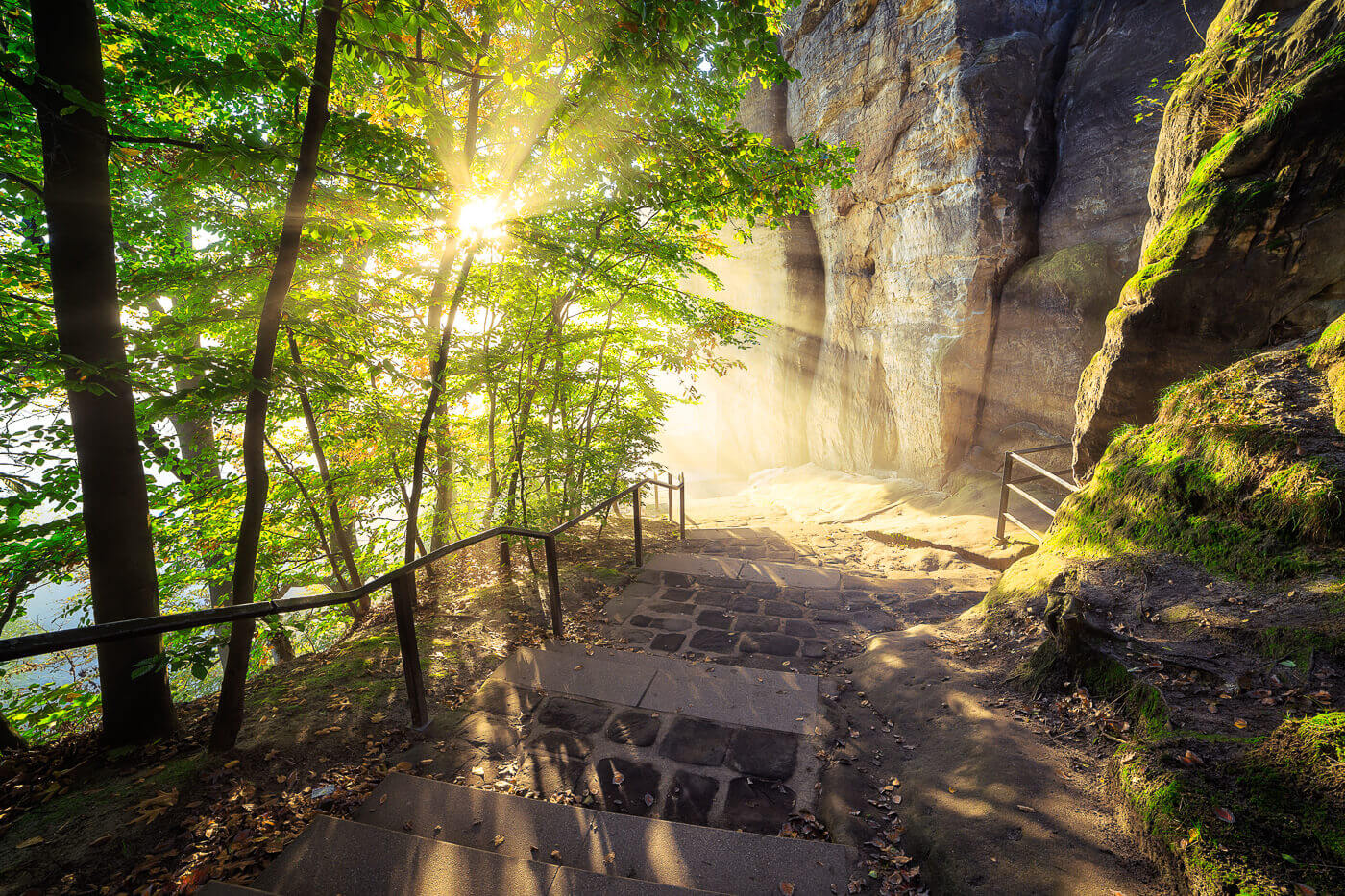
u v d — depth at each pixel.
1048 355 9.21
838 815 2.49
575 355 7.20
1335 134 4.18
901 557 7.44
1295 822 1.80
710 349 7.66
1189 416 4.08
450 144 4.27
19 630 9.72
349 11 3.20
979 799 2.41
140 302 3.69
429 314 5.94
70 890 2.04
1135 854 2.02
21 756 3.09
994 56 9.50
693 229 6.16
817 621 5.00
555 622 4.33
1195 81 5.40
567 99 4.69
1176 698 2.53
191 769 2.71
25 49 3.25
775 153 5.66
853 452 13.70
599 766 2.87
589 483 6.83
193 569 6.32
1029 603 3.84
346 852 2.17
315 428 5.22
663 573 6.30
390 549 6.77
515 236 4.75
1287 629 2.57
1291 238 4.39
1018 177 9.62
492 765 2.87
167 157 3.72
